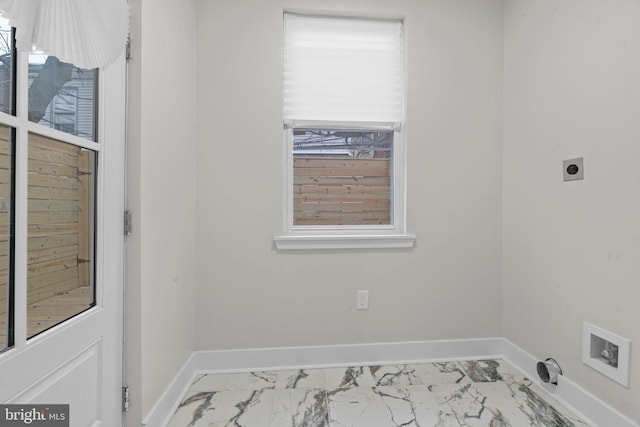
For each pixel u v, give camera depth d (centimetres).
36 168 89
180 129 162
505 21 200
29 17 45
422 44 197
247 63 187
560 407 153
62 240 99
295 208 204
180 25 162
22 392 83
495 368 190
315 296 192
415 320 199
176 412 150
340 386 171
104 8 54
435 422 142
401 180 204
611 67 133
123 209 125
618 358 130
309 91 197
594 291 141
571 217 153
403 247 198
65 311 100
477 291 202
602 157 137
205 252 185
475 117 201
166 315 148
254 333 189
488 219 202
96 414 113
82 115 106
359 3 194
